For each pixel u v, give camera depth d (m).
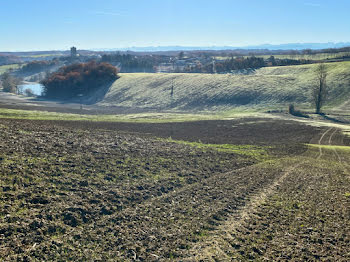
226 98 100.31
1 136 26.25
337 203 19.95
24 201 15.48
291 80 105.56
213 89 108.31
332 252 13.48
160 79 130.38
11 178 17.52
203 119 71.50
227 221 16.52
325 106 85.75
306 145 47.06
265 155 36.97
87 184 19.36
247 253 13.25
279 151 40.84
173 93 112.31
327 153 41.72
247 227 15.85
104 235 13.92
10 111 58.22
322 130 61.31
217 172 26.73
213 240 14.28
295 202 19.94
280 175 27.28
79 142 29.25
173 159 28.81
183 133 50.09
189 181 23.25
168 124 60.75
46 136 29.48
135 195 19.02
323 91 81.94
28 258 11.38
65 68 159.88
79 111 87.75
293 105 84.69
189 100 104.31
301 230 15.64
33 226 13.52
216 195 20.52
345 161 37.00
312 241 14.50
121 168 23.55
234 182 23.95
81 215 15.39
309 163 33.94
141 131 47.22
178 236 14.41
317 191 22.69
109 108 104.94
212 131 55.16
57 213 14.98
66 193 17.44
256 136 52.84
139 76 142.38
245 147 41.41
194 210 17.64
